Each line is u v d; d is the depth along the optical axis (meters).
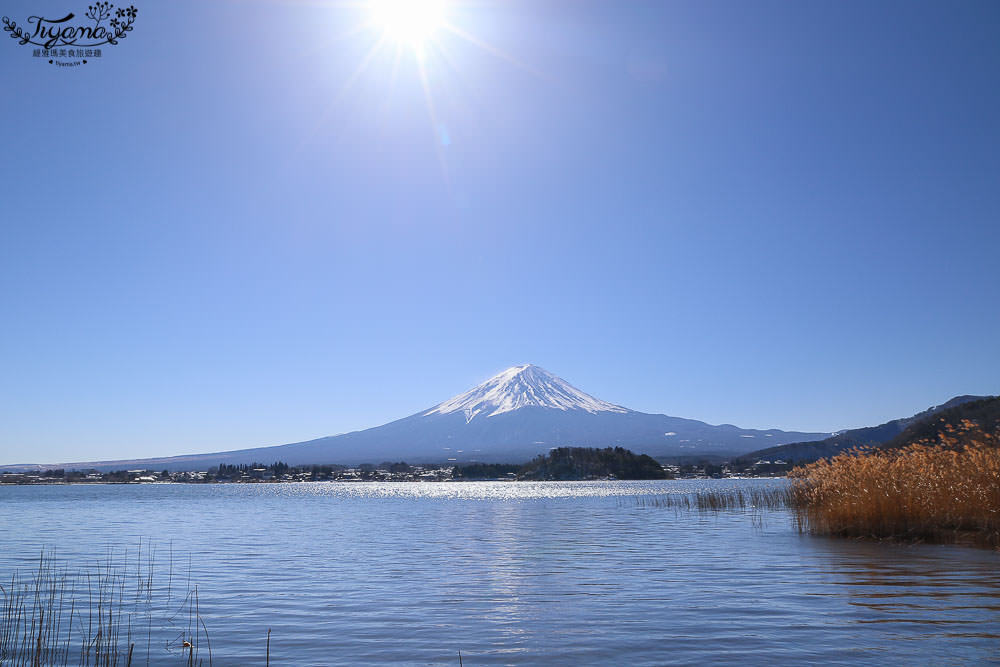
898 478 27.33
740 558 23.47
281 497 125.81
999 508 23.97
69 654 11.96
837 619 13.58
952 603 14.77
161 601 17.17
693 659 11.08
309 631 13.64
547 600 16.75
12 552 29.56
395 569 23.25
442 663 11.23
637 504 70.12
